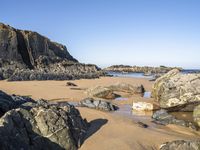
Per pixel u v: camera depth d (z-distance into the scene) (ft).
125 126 51.13
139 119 62.23
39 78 161.48
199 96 76.79
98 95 95.04
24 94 89.97
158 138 45.09
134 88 116.26
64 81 162.50
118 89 118.11
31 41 270.87
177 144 38.24
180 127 56.34
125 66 627.46
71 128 39.27
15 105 49.55
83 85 138.41
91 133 44.32
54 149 35.50
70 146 36.94
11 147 30.58
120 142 41.04
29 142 33.83
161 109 73.51
